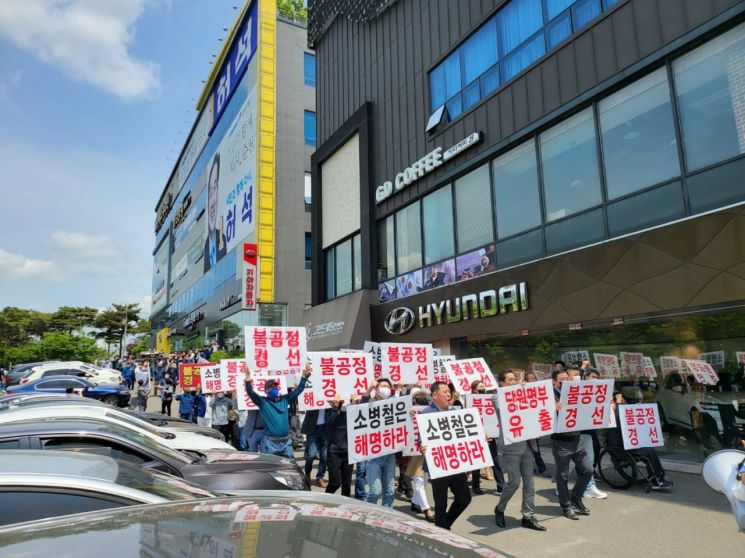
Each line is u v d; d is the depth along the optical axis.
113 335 93.12
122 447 4.71
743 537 5.51
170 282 71.38
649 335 9.90
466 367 9.27
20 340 74.44
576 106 11.14
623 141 10.22
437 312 14.41
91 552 1.48
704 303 8.28
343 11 20.94
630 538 5.61
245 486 5.11
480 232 13.70
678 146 9.17
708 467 4.41
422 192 15.83
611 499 7.23
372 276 17.84
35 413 5.18
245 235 35.53
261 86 34.53
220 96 45.94
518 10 12.93
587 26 10.94
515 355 12.72
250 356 8.61
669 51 9.32
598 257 10.12
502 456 6.26
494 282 12.67
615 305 9.73
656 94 9.67
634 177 9.95
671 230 8.84
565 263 10.83
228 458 5.82
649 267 9.16
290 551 1.54
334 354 7.90
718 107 8.66
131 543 1.56
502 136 13.03
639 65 9.83
